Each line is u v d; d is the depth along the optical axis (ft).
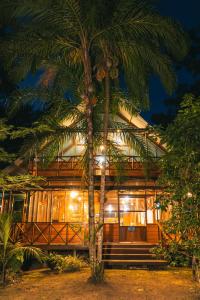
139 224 47.32
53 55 34.78
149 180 43.14
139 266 36.63
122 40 32.91
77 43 33.19
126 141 39.73
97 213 47.39
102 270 28.02
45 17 31.22
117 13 31.27
